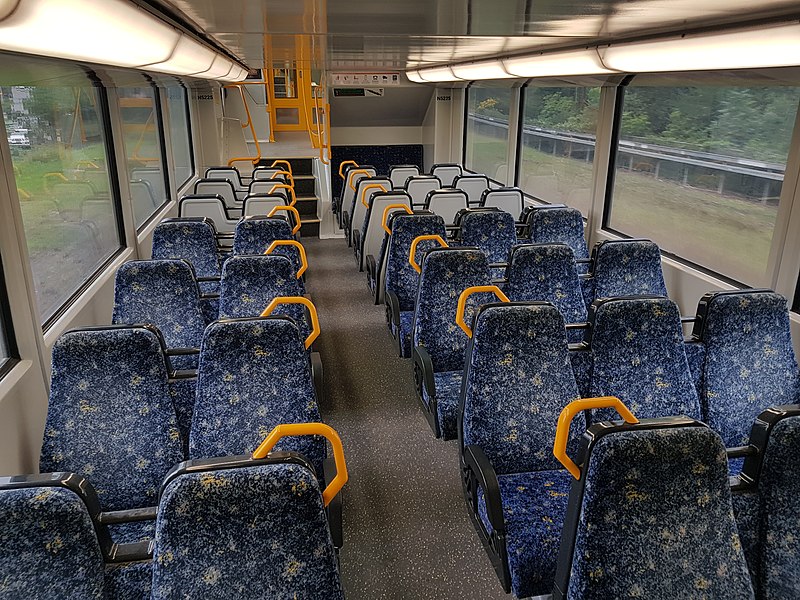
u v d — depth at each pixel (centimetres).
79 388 203
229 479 120
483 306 223
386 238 472
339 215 875
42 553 122
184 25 261
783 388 267
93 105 410
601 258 363
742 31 231
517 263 327
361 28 270
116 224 450
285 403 210
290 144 1059
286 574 126
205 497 119
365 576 239
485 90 812
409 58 509
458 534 263
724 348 261
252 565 125
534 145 672
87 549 125
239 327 204
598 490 138
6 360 247
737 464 256
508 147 732
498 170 782
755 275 359
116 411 207
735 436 268
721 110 376
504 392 224
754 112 349
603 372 238
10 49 193
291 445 213
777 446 162
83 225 379
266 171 702
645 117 457
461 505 282
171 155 622
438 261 311
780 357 265
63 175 350
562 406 228
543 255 327
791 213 320
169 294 288
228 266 291
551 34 291
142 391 207
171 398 212
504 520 202
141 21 206
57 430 204
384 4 193
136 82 420
